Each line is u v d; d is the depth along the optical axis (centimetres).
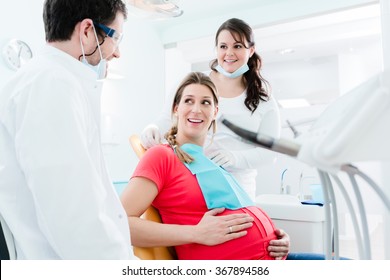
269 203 183
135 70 283
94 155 83
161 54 315
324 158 40
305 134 47
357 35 287
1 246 79
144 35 295
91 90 86
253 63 173
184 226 109
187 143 135
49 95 72
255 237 114
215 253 109
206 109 136
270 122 170
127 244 85
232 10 280
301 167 282
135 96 282
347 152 40
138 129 283
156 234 107
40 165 68
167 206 119
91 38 86
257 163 162
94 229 69
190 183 119
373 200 227
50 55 84
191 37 301
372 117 38
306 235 172
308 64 354
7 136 78
